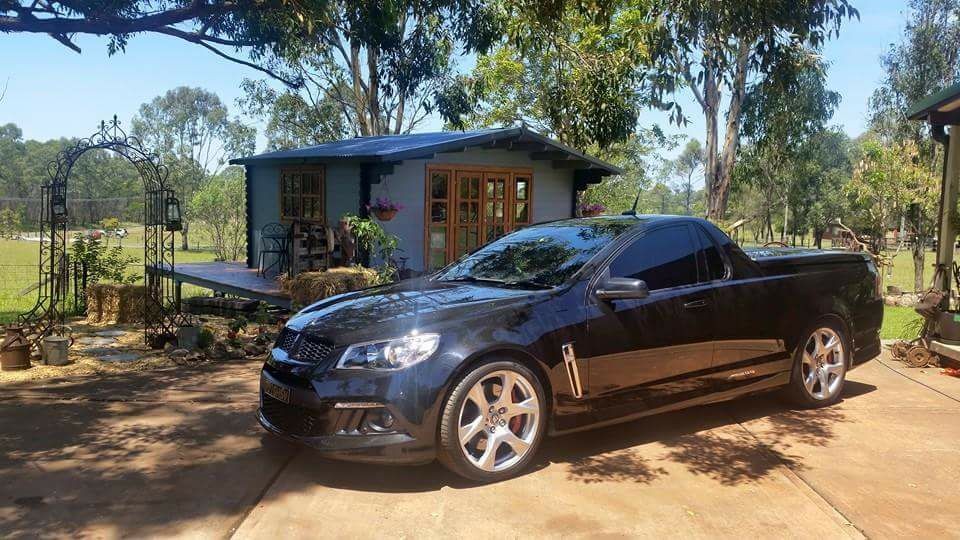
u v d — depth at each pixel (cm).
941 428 512
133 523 340
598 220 533
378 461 379
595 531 341
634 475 415
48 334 776
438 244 1108
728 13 666
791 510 368
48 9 834
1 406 535
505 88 2114
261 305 1023
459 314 405
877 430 507
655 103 704
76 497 369
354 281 870
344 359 385
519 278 474
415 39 1061
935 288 765
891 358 759
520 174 1187
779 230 4675
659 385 467
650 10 812
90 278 1134
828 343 569
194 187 5006
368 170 1019
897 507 374
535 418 414
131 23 815
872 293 602
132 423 496
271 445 453
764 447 468
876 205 1816
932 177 1656
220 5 840
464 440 387
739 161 2114
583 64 1343
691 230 505
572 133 1447
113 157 6531
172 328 861
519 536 334
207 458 429
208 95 6172
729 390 506
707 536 338
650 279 472
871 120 1934
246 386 607
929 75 1778
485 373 392
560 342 421
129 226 4641
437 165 1095
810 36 688
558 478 408
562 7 902
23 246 3222
